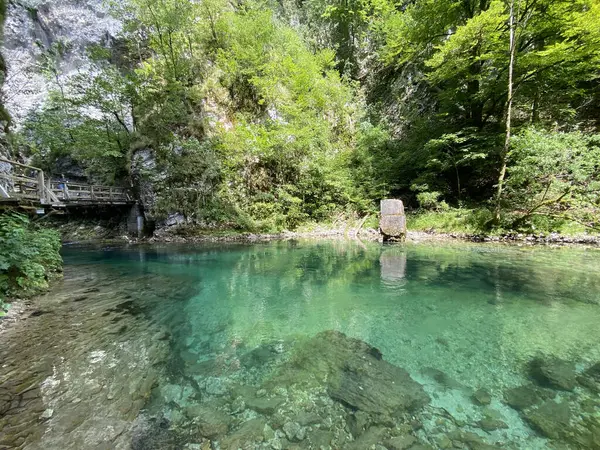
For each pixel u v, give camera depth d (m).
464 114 14.19
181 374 3.05
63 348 3.61
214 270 7.93
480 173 13.59
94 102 17.67
